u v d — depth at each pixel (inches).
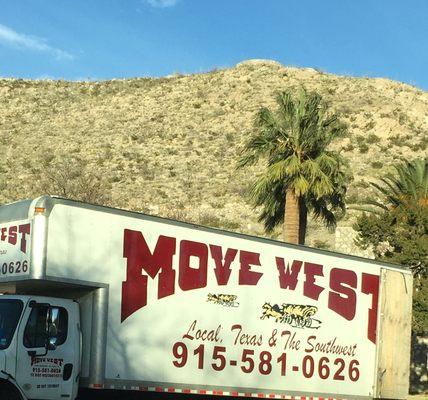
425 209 947.3
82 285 439.8
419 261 928.9
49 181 1913.1
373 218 964.6
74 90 3253.0
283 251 558.6
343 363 594.2
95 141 2615.7
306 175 1090.1
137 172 2299.5
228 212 1909.4
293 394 555.5
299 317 564.1
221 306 514.0
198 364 497.4
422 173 1015.6
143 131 2714.1
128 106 3009.4
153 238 480.4
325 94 2913.4
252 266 536.7
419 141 2421.3
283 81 3120.1
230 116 2795.3
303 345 565.6
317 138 1112.2
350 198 1845.5
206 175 2260.1
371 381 615.2
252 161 1157.7
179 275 492.1
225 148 2479.1
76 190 1582.2
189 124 2758.4
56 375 429.4
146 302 472.1
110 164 2374.5
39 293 469.7
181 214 1806.1
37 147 2551.7
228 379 514.3
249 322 530.0
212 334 506.9
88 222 446.9
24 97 3147.1
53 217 430.6
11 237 444.1
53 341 429.7
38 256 422.0
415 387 1005.2
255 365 532.1
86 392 474.0
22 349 415.8
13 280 436.8
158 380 474.0
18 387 412.2
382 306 628.4
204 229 509.7
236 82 3147.1
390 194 1056.8
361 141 2409.0
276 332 547.2
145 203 2007.9
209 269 509.7
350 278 606.5
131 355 461.1
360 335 609.0
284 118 1130.0
